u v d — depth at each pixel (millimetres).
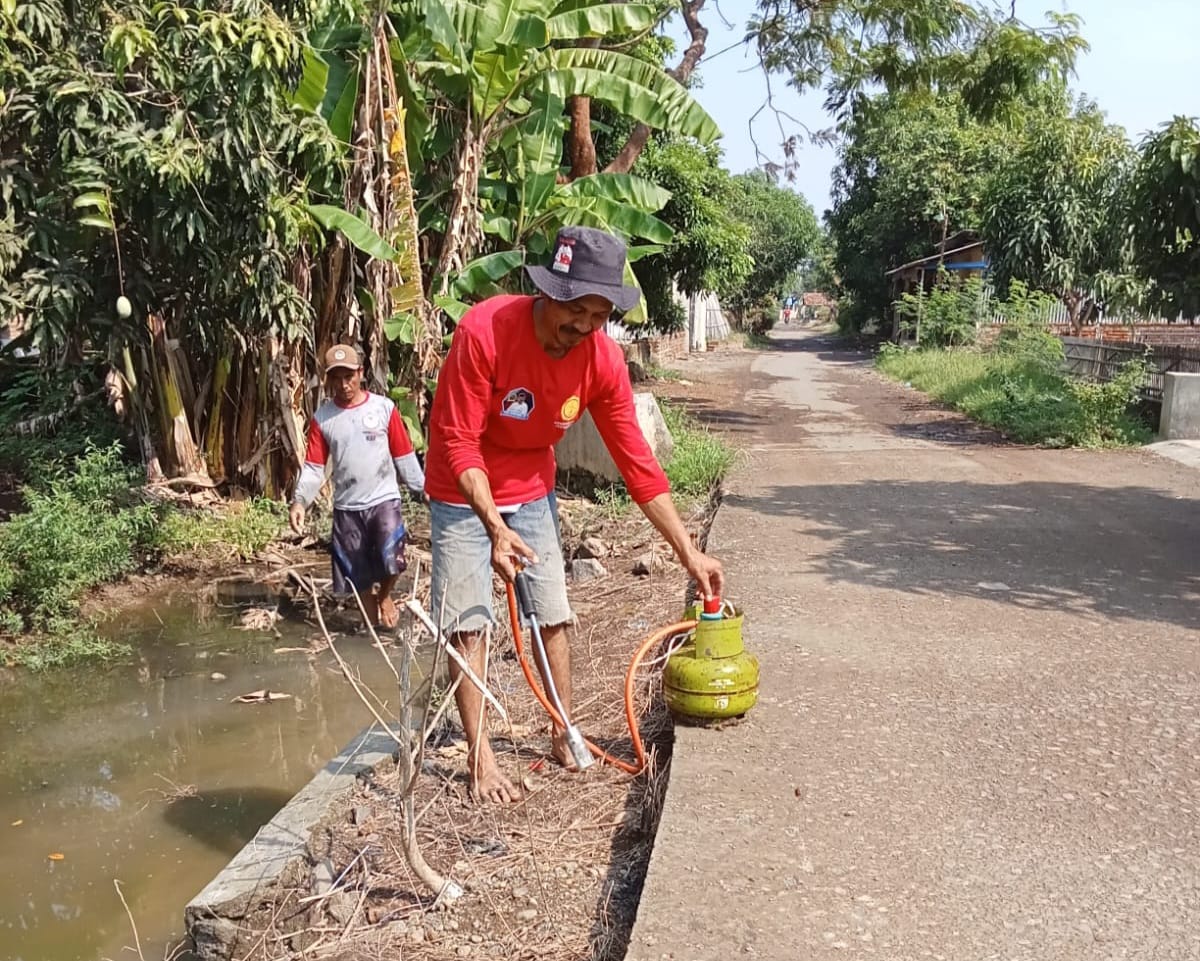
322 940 2986
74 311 6664
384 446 5797
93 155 6332
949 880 2787
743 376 24812
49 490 7750
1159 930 2568
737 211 44469
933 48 15227
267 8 6594
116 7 6480
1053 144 22328
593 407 3463
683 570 6371
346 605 6770
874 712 3916
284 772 4449
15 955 3197
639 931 2562
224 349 8531
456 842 3383
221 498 8883
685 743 3621
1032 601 5473
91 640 6145
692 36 14031
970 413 15109
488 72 9133
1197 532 7184
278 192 7117
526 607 3588
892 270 39125
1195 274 12234
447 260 9258
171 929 3322
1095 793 3279
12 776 4438
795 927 2574
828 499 8492
